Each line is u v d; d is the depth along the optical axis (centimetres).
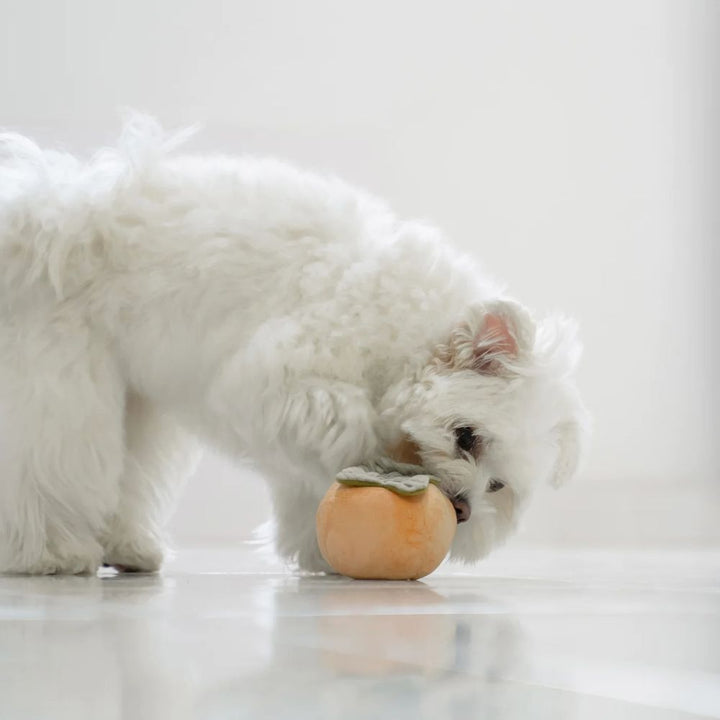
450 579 119
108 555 128
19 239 120
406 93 251
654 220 270
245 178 124
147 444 131
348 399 115
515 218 261
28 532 118
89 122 233
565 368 120
